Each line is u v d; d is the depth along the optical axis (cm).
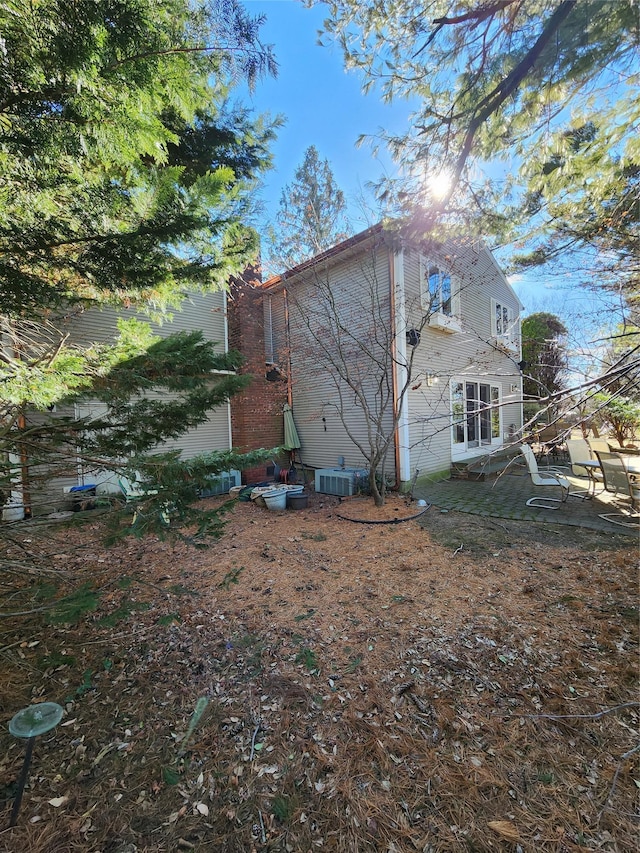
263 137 466
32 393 220
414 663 243
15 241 212
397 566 401
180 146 414
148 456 302
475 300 1054
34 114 167
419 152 292
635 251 348
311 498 771
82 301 319
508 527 520
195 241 260
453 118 263
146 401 304
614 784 158
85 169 205
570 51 205
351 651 257
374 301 780
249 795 160
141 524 280
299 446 986
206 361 322
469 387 1039
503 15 211
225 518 615
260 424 947
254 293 931
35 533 290
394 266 755
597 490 716
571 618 288
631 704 183
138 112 186
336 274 870
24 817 149
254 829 147
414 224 339
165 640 277
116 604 332
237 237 327
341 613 308
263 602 330
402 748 181
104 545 282
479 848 138
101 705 214
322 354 788
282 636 278
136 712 209
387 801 157
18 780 166
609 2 177
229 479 823
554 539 464
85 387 278
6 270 227
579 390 264
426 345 853
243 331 909
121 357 303
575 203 324
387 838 143
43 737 191
